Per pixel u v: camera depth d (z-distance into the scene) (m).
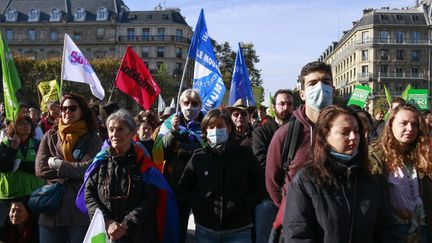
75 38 84.25
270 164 4.09
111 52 84.31
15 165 6.09
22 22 84.12
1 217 6.62
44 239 4.83
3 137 6.68
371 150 3.88
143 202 4.40
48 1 85.81
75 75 8.27
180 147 5.56
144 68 7.77
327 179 3.15
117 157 4.46
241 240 4.66
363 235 3.10
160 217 4.67
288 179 3.93
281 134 4.04
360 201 3.14
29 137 6.33
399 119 3.83
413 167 3.89
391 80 88.19
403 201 3.77
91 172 4.48
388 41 88.62
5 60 6.55
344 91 100.62
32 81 57.47
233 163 4.68
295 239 3.13
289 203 3.24
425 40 88.50
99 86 8.45
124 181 4.39
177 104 6.06
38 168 4.91
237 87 9.55
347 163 3.18
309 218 3.16
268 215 5.18
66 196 4.77
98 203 4.39
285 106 6.05
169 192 4.71
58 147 4.91
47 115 9.96
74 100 4.89
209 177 4.66
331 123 3.19
